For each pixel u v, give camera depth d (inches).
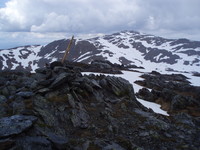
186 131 759.7
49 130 561.9
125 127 715.4
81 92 910.4
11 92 817.5
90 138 595.5
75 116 689.0
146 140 638.5
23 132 474.3
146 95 1668.3
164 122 804.0
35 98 717.9
